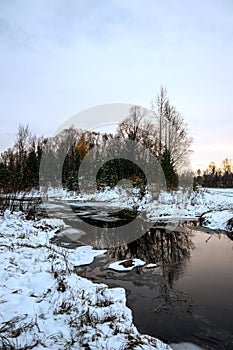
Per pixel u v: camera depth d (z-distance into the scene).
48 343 3.42
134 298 6.08
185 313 5.46
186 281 7.14
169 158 19.98
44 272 5.83
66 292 5.14
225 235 12.66
